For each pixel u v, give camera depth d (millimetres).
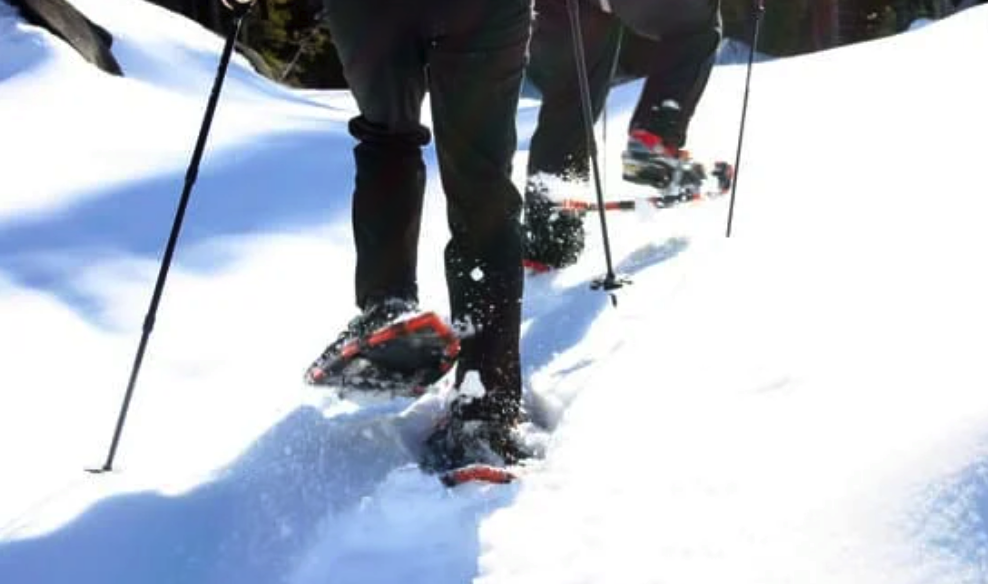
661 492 2273
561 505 2312
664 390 2850
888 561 1824
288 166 5391
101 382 3154
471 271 2627
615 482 2371
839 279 3469
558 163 4223
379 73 2584
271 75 11195
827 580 1836
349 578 2121
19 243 4070
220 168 5223
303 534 2285
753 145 5895
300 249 4371
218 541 2262
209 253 4223
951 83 6551
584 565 2055
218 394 3137
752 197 4898
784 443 2344
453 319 2652
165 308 3713
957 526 1828
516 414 2668
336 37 2607
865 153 5324
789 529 2008
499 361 2621
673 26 4430
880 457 2104
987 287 3012
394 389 2650
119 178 4906
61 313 3551
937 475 1950
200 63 8062
